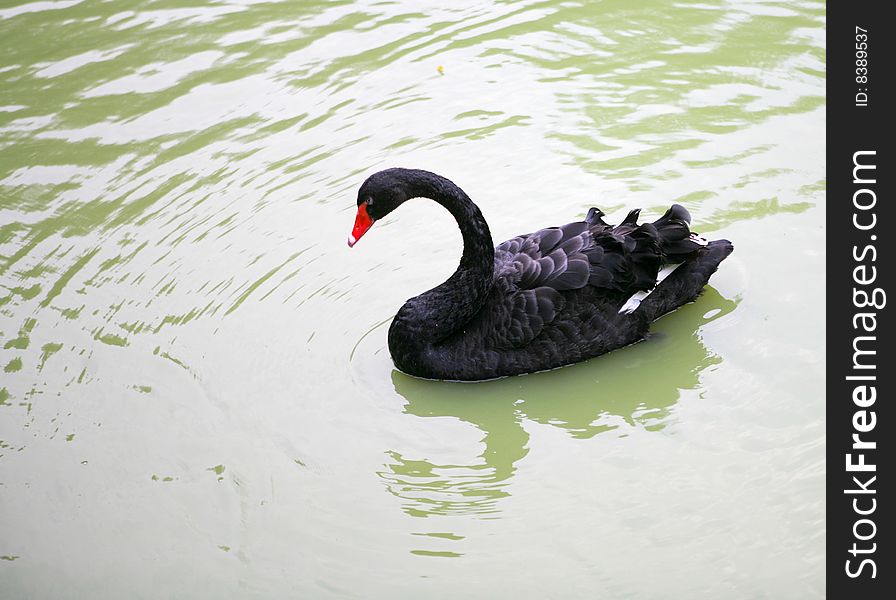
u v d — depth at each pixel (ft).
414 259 35.60
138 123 42.70
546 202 37.06
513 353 30.45
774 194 36.40
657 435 27.99
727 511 25.18
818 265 33.37
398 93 43.88
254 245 36.19
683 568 23.68
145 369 30.99
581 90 43.16
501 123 41.57
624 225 31.76
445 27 48.49
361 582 23.99
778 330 31.09
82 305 33.58
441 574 24.09
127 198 38.52
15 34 49.34
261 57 46.78
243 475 27.30
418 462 27.76
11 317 33.12
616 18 48.01
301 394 30.12
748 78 42.68
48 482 27.25
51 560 25.00
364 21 49.39
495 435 28.66
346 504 26.37
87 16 50.57
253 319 32.94
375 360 31.58
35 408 29.66
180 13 50.65
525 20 48.62
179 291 34.14
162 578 24.38
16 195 38.83
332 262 35.42
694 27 46.65
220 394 30.07
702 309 32.22
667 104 41.68
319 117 42.70
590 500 25.98
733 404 28.73
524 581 23.72
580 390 30.07
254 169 39.86
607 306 30.73
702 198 36.58
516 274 30.91
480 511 25.94
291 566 24.54
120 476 27.35
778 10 47.19
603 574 23.72
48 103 44.01
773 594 22.88
